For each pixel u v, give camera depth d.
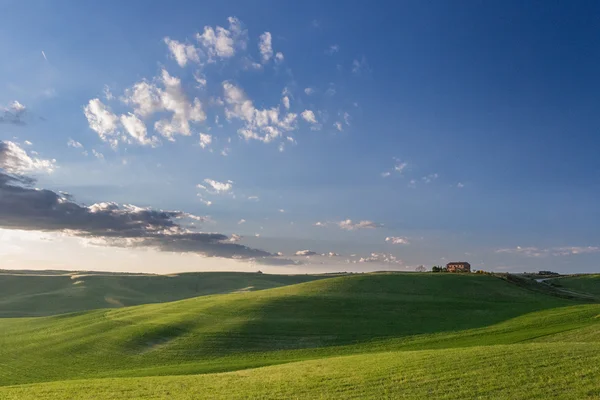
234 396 25.19
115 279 196.50
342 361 34.75
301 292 87.06
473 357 28.80
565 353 26.86
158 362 49.34
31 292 172.00
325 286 92.69
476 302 78.81
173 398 25.89
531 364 25.20
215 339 57.28
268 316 68.12
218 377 32.19
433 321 64.56
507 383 22.31
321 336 57.56
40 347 57.22
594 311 60.53
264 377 30.39
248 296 86.19
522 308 73.44
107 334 61.88
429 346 48.81
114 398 26.83
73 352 54.03
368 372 28.17
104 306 149.75
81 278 192.38
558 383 21.45
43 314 133.88
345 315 68.44
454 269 141.00
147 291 185.25
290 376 29.66
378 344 52.69
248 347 53.88
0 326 76.69
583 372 22.48
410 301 78.12
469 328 59.03
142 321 69.19
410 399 21.67
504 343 43.91
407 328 60.62
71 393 29.02
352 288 89.94
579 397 19.42
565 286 119.44
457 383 23.36
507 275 113.19
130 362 49.62
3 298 160.75
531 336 45.59
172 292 188.12
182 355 51.62
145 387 29.69
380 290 88.06
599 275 137.38
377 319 66.06
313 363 35.56
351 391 24.16
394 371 27.53
